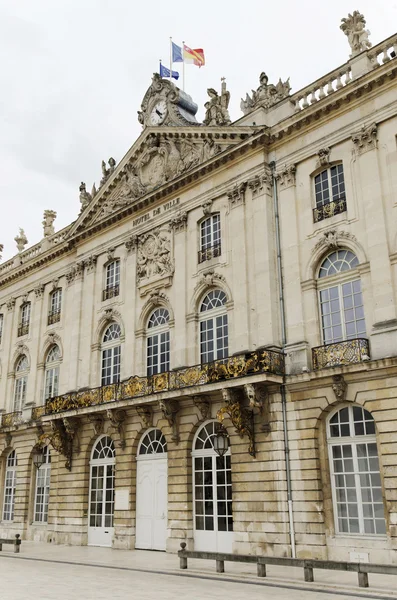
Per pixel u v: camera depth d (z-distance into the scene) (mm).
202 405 21312
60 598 12008
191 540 21000
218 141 24406
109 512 24875
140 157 27969
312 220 20672
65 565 18688
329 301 19750
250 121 23375
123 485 23938
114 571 16922
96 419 25781
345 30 21656
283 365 19812
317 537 17578
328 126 20906
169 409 22125
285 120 21766
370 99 19828
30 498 30031
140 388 23359
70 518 26016
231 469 20156
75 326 29234
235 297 21891
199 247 24281
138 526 23281
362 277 18719
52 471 28375
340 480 18016
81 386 27891
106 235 29062
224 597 12062
